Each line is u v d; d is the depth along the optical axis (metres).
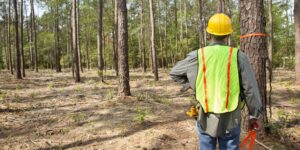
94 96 12.73
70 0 29.11
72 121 8.12
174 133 6.71
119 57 11.26
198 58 3.10
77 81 20.23
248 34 5.84
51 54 53.28
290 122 7.89
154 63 20.72
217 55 3.05
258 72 5.93
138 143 6.12
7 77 23.66
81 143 6.32
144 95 12.59
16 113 9.22
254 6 5.77
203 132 3.21
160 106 9.93
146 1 36.84
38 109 9.90
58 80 22.22
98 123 7.80
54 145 6.23
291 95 12.49
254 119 3.06
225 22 3.14
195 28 48.31
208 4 37.53
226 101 3.01
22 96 12.97
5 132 7.15
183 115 8.48
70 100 11.73
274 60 36.22
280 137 6.27
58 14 35.75
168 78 22.86
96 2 31.06
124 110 9.31
